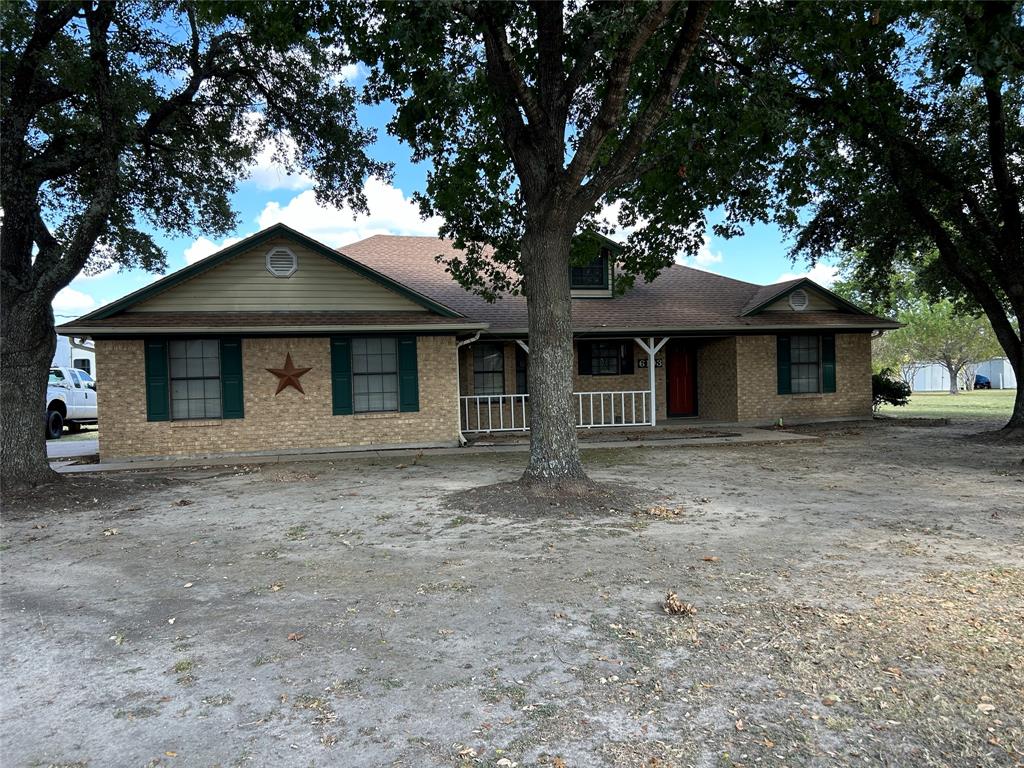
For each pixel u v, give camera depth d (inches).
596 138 279.3
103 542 261.1
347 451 540.1
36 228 376.2
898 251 695.7
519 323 613.9
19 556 242.1
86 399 860.0
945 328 1465.3
